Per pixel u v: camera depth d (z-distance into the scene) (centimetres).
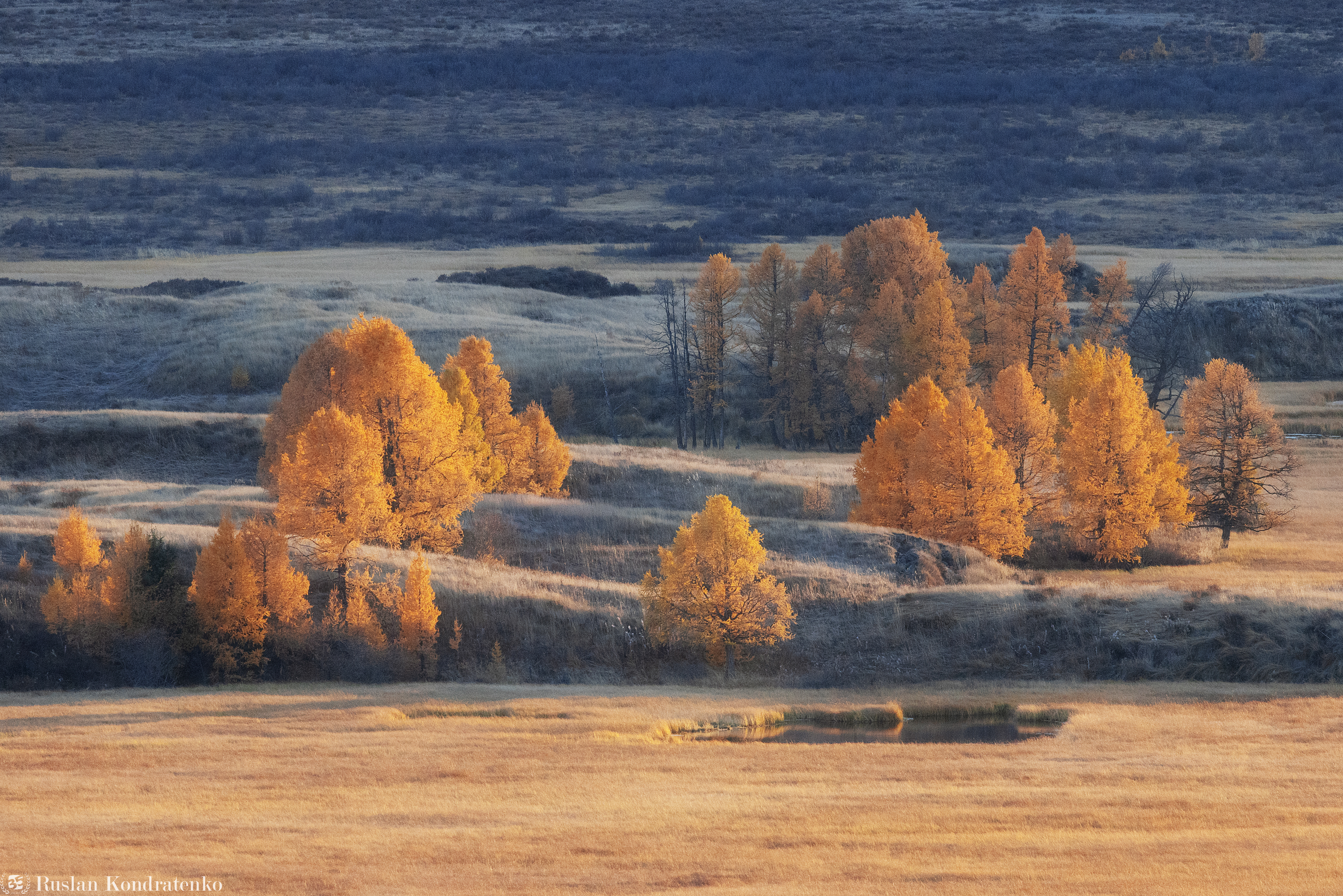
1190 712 12056
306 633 14200
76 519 14712
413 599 14325
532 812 7744
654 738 11069
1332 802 8075
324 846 6856
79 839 6938
